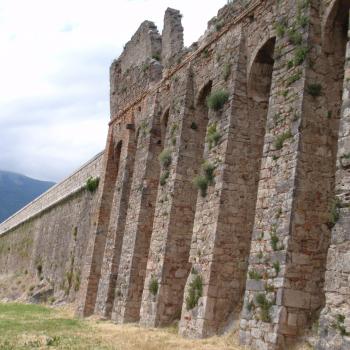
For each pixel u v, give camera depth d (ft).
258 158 66.33
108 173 116.06
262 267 51.75
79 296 110.73
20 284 174.50
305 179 51.03
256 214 54.65
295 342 47.29
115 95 121.70
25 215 215.72
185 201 78.28
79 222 141.59
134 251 87.66
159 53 105.19
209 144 69.51
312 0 55.67
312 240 50.11
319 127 52.65
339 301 40.88
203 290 62.39
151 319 74.38
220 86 71.26
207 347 53.06
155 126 93.86
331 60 54.60
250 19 68.59
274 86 57.21
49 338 61.46
